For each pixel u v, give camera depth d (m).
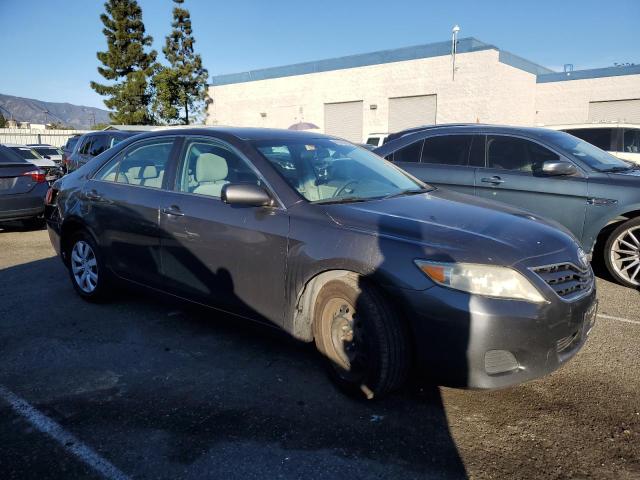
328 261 3.02
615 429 2.83
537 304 2.69
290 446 2.65
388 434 2.77
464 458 2.57
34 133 37.53
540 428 2.84
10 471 2.45
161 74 37.53
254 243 3.38
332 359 3.17
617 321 4.48
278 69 32.38
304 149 3.97
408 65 26.22
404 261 2.80
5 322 4.36
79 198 4.72
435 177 6.48
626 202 5.31
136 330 4.19
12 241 8.02
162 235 3.94
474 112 24.19
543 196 5.75
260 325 3.47
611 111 25.22
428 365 2.79
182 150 4.07
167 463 2.52
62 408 3.01
